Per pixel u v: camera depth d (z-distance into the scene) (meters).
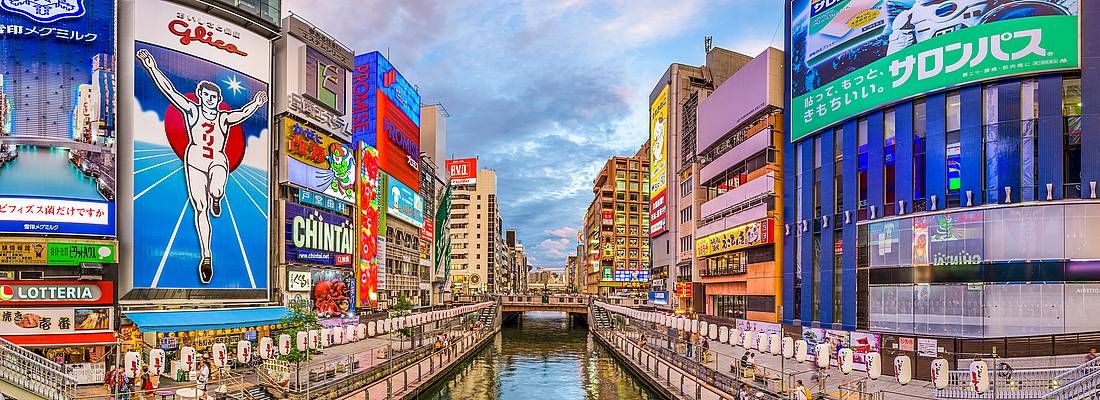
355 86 91.00
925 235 45.53
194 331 49.78
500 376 65.88
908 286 46.44
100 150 46.50
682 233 94.44
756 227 64.44
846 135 52.94
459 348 76.94
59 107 45.47
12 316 42.50
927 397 36.75
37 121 44.78
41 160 44.72
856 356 49.38
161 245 50.16
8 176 43.75
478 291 198.50
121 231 48.31
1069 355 40.03
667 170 105.50
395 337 80.75
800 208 59.28
